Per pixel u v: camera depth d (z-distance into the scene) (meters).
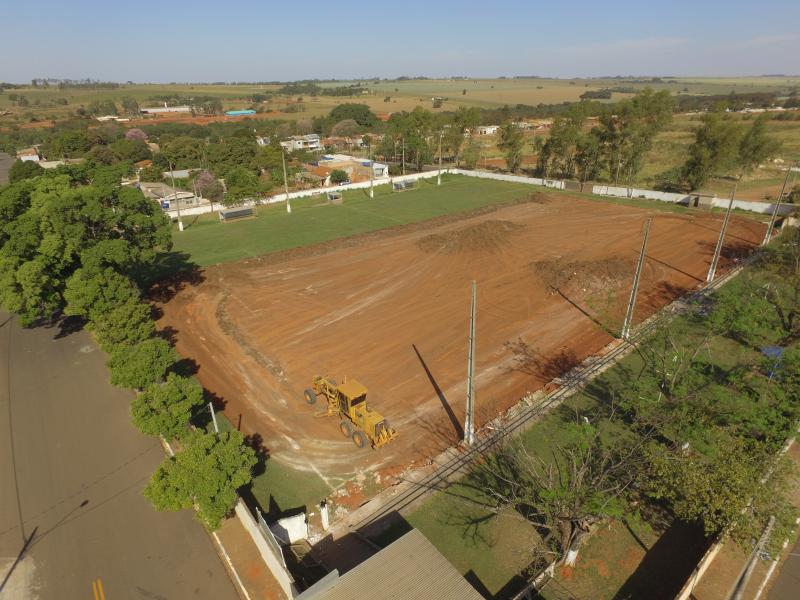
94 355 34.12
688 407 24.28
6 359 33.69
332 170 94.00
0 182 100.19
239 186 77.31
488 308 40.12
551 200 75.44
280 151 107.31
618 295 41.91
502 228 59.62
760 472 17.88
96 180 38.53
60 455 24.59
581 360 32.31
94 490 22.36
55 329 38.06
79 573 18.28
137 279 46.44
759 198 71.62
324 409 27.80
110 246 32.72
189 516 20.89
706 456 19.97
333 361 32.81
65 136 129.75
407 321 38.25
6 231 32.34
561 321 37.75
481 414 27.00
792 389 25.16
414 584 14.48
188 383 24.17
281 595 17.27
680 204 70.31
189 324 38.25
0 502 21.72
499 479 22.25
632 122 77.44
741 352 32.09
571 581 17.34
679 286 43.62
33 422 27.14
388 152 114.50
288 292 43.91
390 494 21.72
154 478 18.97
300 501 21.47
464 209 71.31
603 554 18.33
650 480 19.64
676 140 126.69
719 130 70.56
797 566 17.67
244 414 27.48
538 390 29.03
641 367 31.14
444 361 32.53
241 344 35.19
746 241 54.28
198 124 193.75
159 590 17.61
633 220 63.31
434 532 19.64
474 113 102.44
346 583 14.54
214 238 59.16
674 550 18.38
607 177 89.25
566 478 20.22
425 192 83.50
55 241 32.53
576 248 53.22
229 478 19.44
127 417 27.48
